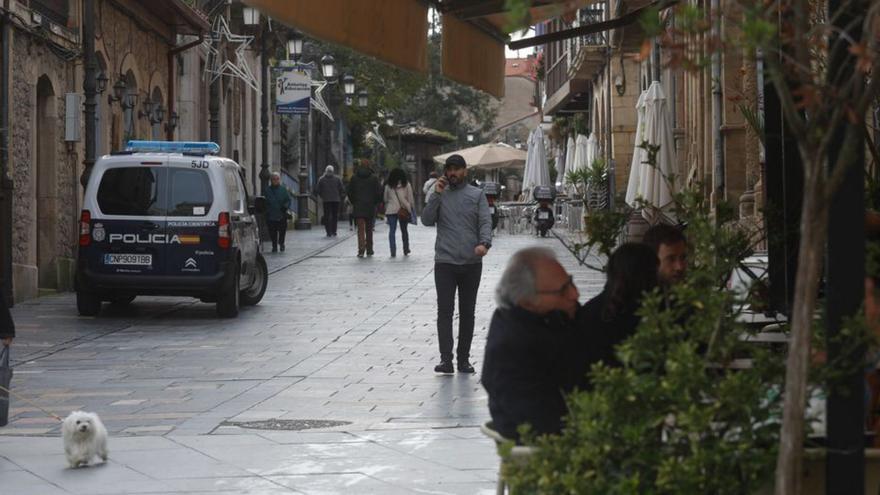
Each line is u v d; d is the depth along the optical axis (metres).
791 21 5.15
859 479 5.48
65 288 29.91
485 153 71.00
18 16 26.44
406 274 33.47
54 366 17.62
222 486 10.38
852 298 5.43
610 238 8.38
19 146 27.16
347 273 34.00
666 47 5.07
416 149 109.12
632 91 48.94
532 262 6.75
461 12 10.59
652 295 5.67
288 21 7.39
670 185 7.84
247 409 14.16
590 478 5.45
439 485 10.34
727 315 5.82
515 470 5.67
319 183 52.44
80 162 31.50
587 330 7.04
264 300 27.28
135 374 16.86
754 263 10.19
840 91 4.93
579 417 5.48
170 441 12.27
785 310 9.73
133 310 25.20
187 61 44.88
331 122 82.69
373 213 40.47
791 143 9.59
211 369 17.31
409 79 81.06
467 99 124.62
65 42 30.03
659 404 5.48
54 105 29.61
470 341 16.88
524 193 63.44
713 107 28.33
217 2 46.84
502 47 11.66
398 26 9.24
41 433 12.81
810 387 5.50
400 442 12.13
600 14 49.81
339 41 8.23
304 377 16.55
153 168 23.62
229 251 23.58
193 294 23.58
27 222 27.72
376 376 16.59
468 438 12.30
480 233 16.61
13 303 25.89
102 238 23.48
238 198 25.05
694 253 6.71
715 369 5.82
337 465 11.12
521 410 6.59
